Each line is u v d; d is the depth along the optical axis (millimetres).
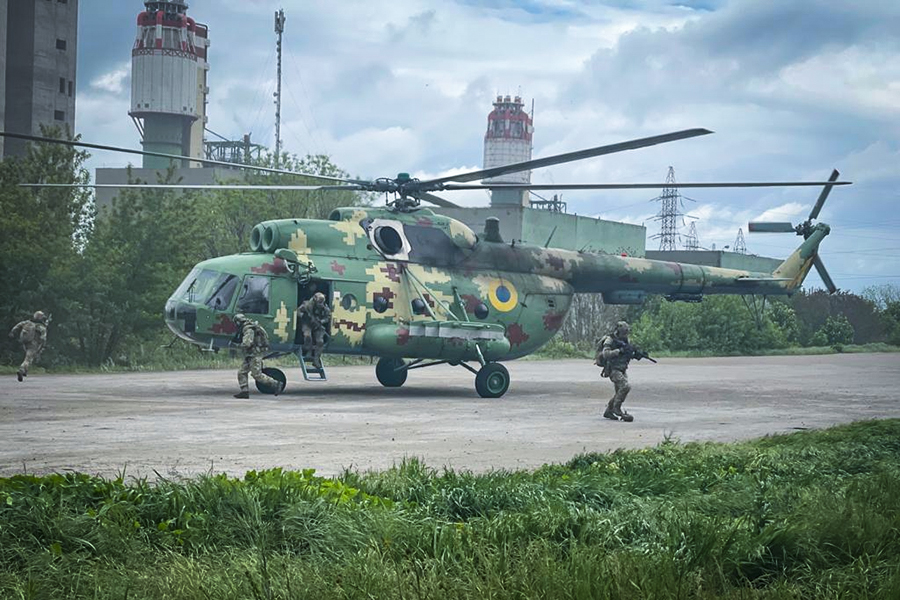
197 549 6082
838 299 79938
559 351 51438
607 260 25000
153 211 32281
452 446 12836
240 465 10625
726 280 27016
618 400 17188
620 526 6711
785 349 64562
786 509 7691
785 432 15750
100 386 22516
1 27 62500
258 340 19578
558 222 63938
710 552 6148
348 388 23453
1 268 29422
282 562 5684
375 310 20844
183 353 34156
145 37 85625
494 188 19219
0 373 27250
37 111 69375
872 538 6555
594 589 5250
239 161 88625
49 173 32875
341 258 20844
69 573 5516
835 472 10312
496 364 21781
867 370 40469
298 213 43062
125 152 16500
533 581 5352
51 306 30094
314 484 7832
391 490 8172
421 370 35219
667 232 136125
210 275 20016
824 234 28516
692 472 9891
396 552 6031
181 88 86062
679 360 50844
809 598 5535
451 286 21984
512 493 7992
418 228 22016
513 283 23031
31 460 10734
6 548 5797
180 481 7961
